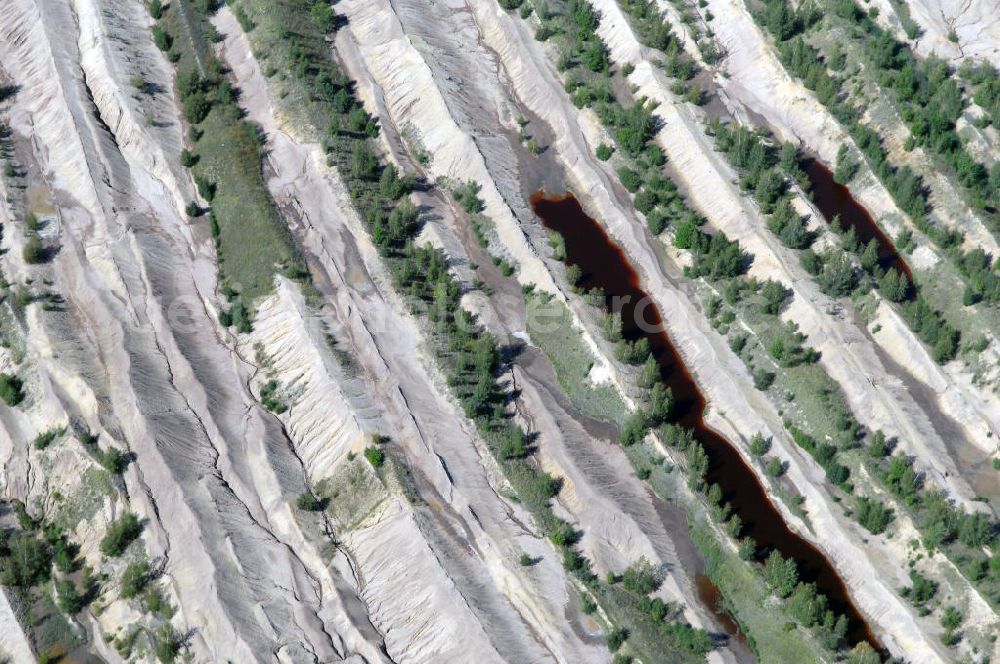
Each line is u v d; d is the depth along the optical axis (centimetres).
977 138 10494
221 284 10012
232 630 8081
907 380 9406
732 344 9638
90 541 8662
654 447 9075
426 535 8488
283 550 8612
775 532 8781
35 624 8256
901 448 8988
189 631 8181
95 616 8338
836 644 8031
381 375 9344
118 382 9288
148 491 8775
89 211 10306
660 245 10306
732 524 8581
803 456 9094
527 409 9262
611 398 9356
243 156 10569
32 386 9288
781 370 9481
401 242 10175
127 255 10062
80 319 9731
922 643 8119
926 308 9569
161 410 9175
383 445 8962
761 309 9775
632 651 8012
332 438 9056
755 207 10331
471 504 8694
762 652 8106
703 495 8831
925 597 8288
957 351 9481
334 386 9188
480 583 8369
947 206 10231
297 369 9412
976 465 8969
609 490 8825
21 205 10338
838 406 9219
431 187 10600
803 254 10044
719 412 9406
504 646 8012
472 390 9319
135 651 8156
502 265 10062
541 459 9019
